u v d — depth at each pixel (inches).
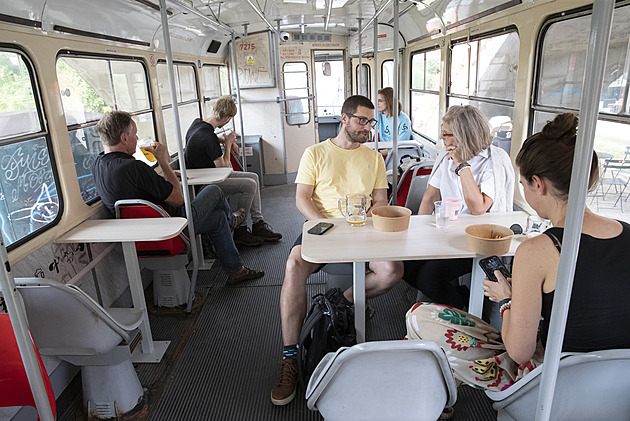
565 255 44.7
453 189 112.9
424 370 55.8
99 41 135.8
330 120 362.3
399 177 175.0
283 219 233.1
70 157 117.5
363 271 88.9
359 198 97.7
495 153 106.7
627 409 55.7
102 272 130.4
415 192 141.3
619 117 86.5
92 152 137.9
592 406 55.9
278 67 293.3
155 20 166.9
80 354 85.5
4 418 83.0
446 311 78.0
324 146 119.8
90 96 135.4
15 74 100.9
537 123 122.1
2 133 96.1
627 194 85.1
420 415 59.6
